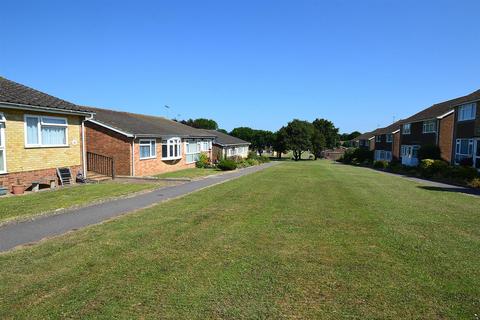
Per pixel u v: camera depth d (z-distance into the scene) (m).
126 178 21.14
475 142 28.50
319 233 8.30
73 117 18.16
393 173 34.91
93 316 4.32
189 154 32.97
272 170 32.84
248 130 89.69
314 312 4.51
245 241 7.53
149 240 7.48
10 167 14.44
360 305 4.71
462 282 5.48
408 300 4.86
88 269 5.79
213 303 4.69
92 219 9.61
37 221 9.29
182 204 12.14
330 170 34.31
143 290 5.03
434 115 38.66
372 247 7.25
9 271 5.68
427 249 7.14
